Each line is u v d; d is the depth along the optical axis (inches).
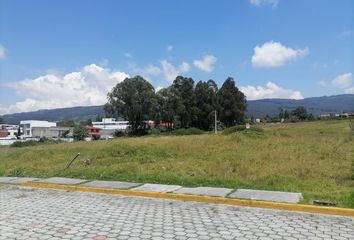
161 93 4165.8
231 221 310.0
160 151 720.3
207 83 4175.7
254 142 831.7
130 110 3986.2
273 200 364.2
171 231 282.2
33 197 436.1
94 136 5206.7
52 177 562.9
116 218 325.4
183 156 690.2
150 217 327.6
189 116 4072.3
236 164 576.7
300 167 537.3
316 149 712.4
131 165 600.7
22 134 5674.2
